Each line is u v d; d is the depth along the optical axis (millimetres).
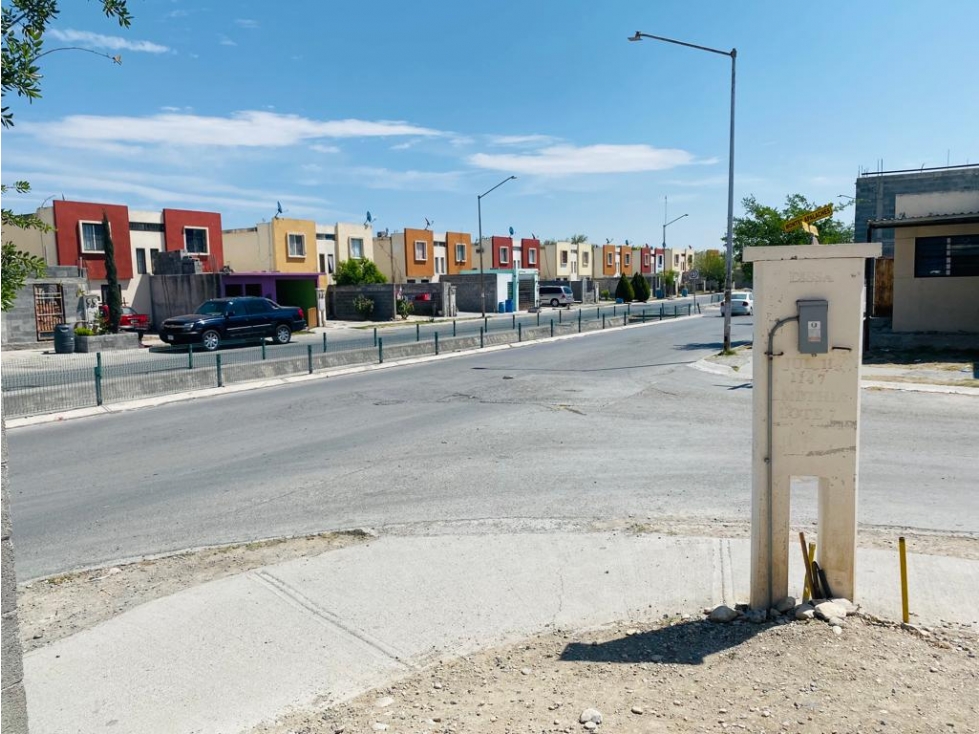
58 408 15148
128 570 6699
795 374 4945
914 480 8969
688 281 105688
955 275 22656
